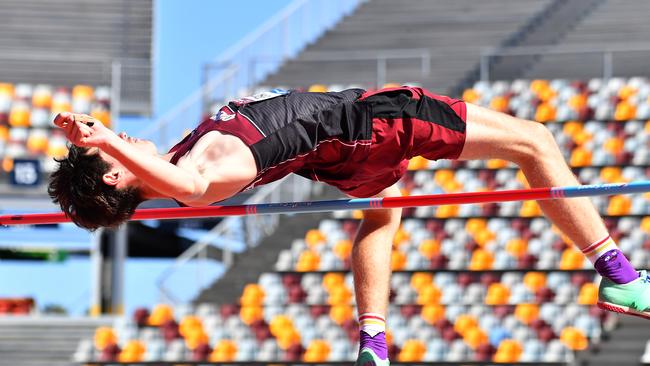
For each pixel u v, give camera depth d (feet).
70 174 12.87
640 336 42.37
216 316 46.21
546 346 42.78
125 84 59.98
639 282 14.38
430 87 58.44
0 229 57.82
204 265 49.21
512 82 56.70
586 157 52.80
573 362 42.34
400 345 43.55
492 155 14.46
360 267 15.57
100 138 11.68
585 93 55.16
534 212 49.01
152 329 46.03
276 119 13.51
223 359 44.91
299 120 13.64
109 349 45.78
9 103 58.08
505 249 47.85
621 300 14.35
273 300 47.78
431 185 52.31
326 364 44.19
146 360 45.44
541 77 58.08
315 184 52.60
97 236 58.13
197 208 14.97
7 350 47.44
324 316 45.93
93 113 58.65
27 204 54.80
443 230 48.83
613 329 43.14
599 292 14.53
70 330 48.16
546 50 58.65
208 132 13.24
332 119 13.88
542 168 14.38
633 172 51.65
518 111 55.67
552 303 45.65
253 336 45.16
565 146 53.47
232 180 12.87
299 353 44.45
